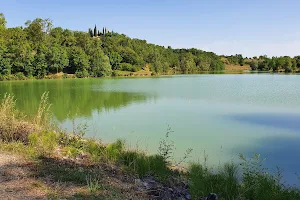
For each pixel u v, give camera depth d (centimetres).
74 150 928
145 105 2823
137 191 652
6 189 567
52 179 647
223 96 3541
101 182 666
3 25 8019
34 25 9894
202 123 1923
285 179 971
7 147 868
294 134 1622
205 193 670
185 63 14412
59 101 3144
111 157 922
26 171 682
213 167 1037
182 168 1010
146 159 881
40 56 7988
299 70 13525
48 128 1175
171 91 4281
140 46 15238
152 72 11569
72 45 10925
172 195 666
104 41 13788
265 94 3722
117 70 11175
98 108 2633
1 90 4450
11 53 7519
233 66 19625
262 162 1159
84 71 9200
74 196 562
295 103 2861
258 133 1653
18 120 1220
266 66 16075
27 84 5906
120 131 1664
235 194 677
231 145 1398
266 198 654
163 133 1625
